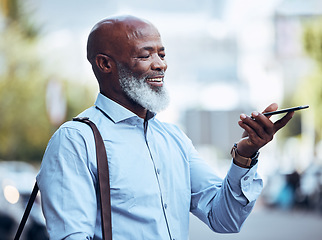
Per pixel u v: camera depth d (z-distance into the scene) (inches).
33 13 1217.4
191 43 1823.3
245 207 104.9
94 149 100.2
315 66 874.1
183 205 105.0
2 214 347.3
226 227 106.7
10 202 355.9
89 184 98.8
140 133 104.4
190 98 1796.3
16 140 1156.5
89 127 101.8
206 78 1813.5
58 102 770.2
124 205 98.8
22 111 1145.4
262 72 1486.2
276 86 1312.7
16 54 1148.5
